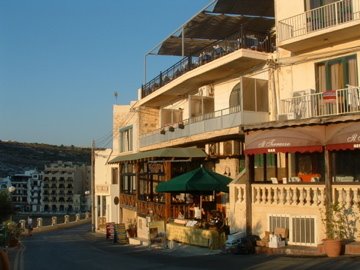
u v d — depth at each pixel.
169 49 33.72
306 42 20.44
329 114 19.25
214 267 14.61
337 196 16.33
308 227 17.02
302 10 21.19
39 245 32.22
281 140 17.36
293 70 22.00
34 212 184.50
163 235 24.66
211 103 28.77
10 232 30.77
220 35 30.25
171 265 15.80
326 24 19.83
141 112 40.31
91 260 19.14
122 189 42.31
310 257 15.26
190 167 30.64
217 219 22.45
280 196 18.00
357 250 14.90
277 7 22.41
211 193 25.02
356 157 18.50
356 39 19.61
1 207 35.50
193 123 27.72
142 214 31.53
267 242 17.36
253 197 18.95
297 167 20.83
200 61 27.72
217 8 25.92
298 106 20.39
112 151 50.28
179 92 32.84
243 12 26.52
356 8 18.86
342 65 20.08
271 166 22.20
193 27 28.80
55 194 189.75
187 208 26.42
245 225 19.06
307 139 16.75
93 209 54.59
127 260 18.39
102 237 41.78
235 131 23.31
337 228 15.83
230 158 26.59
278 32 21.66
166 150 27.48
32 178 191.88
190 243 21.77
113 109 49.88
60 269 16.38
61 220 90.19
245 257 16.56
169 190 22.20
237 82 26.42
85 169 199.25
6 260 6.64
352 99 18.52
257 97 23.12
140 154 31.70
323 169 19.70
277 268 13.47
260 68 24.25
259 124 18.30
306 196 17.25
